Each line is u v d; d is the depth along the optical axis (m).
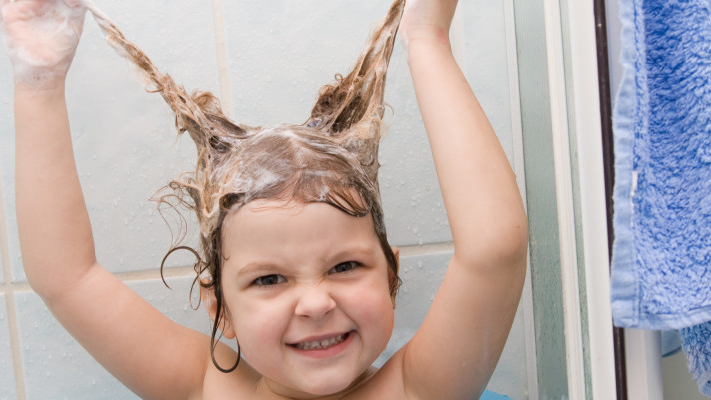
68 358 0.79
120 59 0.78
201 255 0.74
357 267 0.58
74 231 0.60
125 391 0.79
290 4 0.79
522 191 0.79
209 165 0.63
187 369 0.64
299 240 0.55
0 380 0.78
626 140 0.43
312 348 0.57
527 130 0.76
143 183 0.78
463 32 0.79
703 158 0.46
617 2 0.47
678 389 0.71
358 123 0.65
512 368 0.80
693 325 0.49
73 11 0.61
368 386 0.62
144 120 0.78
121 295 0.62
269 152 0.59
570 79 0.54
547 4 0.60
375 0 0.79
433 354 0.56
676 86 0.46
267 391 0.64
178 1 0.78
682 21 0.46
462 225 0.51
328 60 0.78
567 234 0.59
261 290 0.56
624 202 0.44
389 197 0.79
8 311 0.78
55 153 0.60
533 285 0.78
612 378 0.49
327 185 0.57
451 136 0.53
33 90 0.59
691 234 0.46
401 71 0.79
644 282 0.44
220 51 0.78
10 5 0.60
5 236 0.78
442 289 0.54
